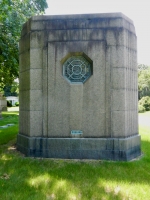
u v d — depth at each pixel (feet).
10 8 31.07
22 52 21.88
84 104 19.22
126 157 18.63
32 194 12.73
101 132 19.08
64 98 19.42
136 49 21.30
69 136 19.31
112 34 19.08
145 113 112.06
